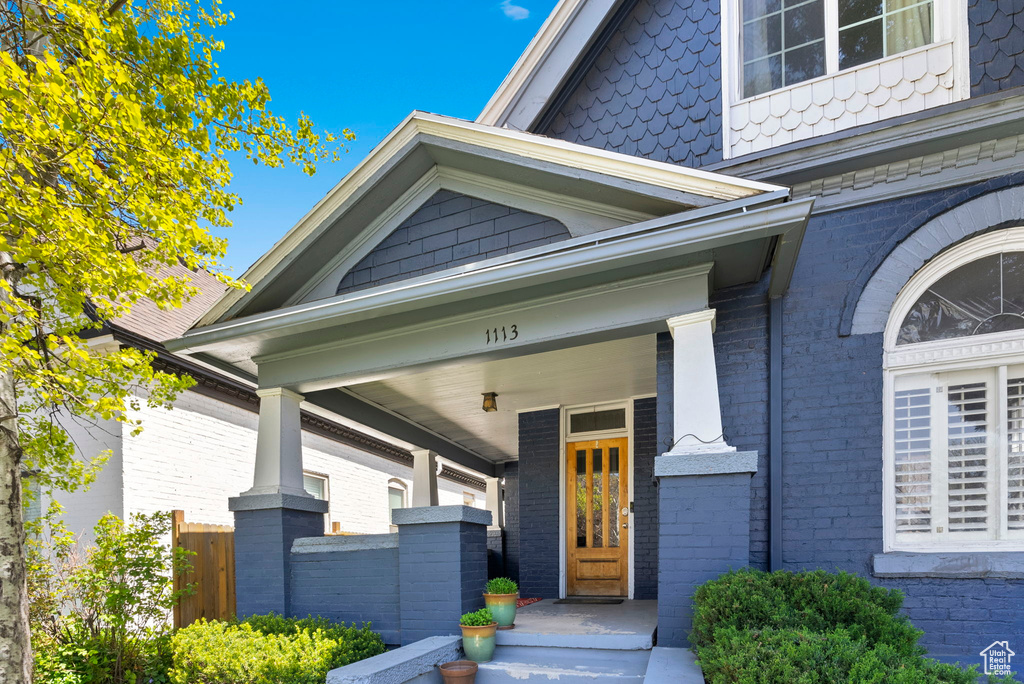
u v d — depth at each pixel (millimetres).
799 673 3514
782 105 6227
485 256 6039
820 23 6250
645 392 8938
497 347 5906
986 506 4969
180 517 7926
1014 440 4949
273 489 6625
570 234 5719
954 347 5141
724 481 4902
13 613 4508
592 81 7141
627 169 5113
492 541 11500
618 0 6863
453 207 6262
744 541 4797
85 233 4172
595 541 9156
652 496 8742
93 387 5398
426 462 11078
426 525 5949
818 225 5641
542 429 9695
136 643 6066
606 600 8352
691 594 4859
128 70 4504
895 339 5340
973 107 5004
